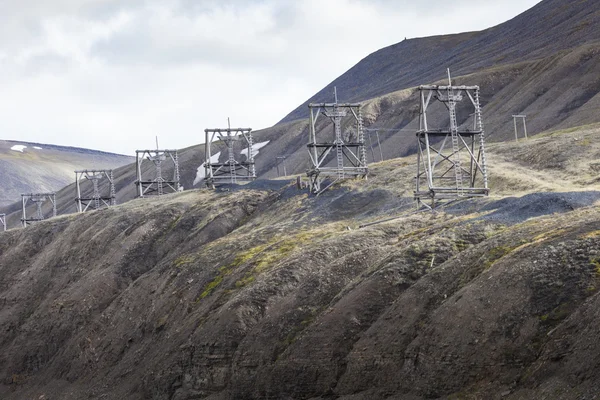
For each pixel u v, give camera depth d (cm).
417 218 7156
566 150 8562
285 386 5556
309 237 7888
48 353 9688
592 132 9100
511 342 4312
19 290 11512
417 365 4716
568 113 16675
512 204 6319
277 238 8431
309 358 5503
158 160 14962
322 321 5644
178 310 7862
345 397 5053
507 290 4566
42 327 10000
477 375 4356
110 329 8850
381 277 5700
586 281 4319
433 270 5353
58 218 13725
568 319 4075
